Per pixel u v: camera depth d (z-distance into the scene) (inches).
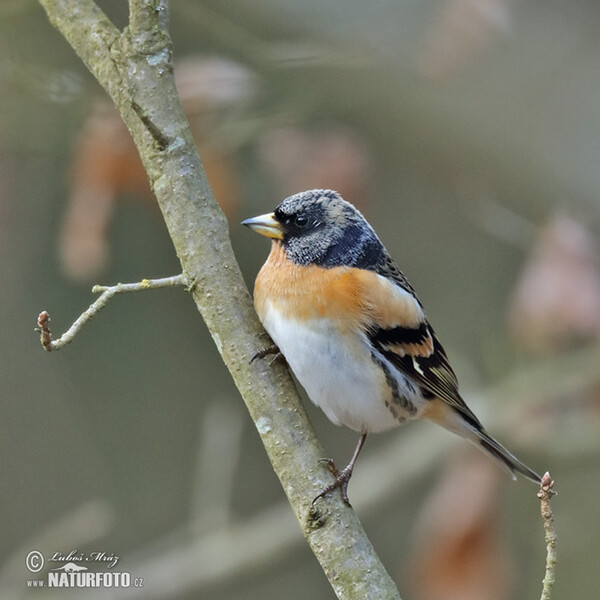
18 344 492.4
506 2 433.4
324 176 432.1
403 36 439.5
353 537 254.1
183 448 504.1
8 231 467.2
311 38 440.5
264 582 465.1
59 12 292.2
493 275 532.7
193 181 275.6
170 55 282.7
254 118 418.6
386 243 533.6
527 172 437.7
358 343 300.2
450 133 445.1
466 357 518.9
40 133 417.1
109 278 480.1
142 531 493.7
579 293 415.2
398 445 488.4
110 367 501.4
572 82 436.1
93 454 503.5
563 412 450.9
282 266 305.1
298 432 264.1
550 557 230.2
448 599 400.5
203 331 504.4
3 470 502.9
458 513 409.4
